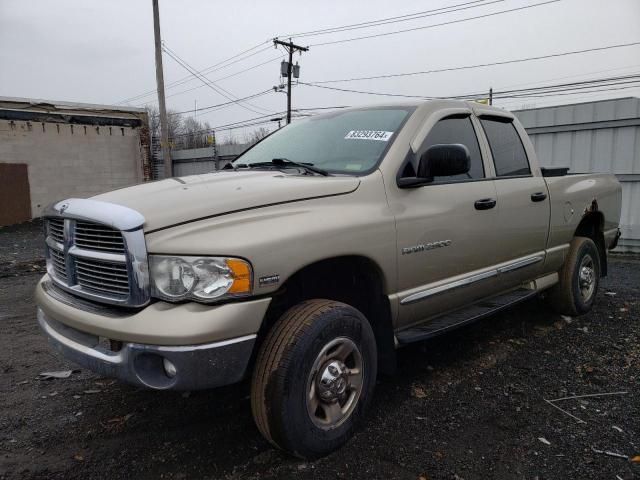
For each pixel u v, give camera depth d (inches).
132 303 94.7
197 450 112.3
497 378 148.3
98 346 100.7
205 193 105.9
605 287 261.6
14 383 151.3
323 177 121.5
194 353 89.8
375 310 124.1
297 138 156.1
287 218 103.6
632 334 184.9
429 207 130.7
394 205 123.0
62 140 768.3
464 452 110.2
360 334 113.7
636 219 385.7
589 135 402.6
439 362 160.2
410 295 126.7
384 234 118.0
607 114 390.0
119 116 826.2
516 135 177.9
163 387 93.4
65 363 167.6
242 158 164.7
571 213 191.0
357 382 114.4
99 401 137.9
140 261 93.7
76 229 106.9
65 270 113.9
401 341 126.5
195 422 125.0
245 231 97.2
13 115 719.7
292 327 102.3
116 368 96.0
